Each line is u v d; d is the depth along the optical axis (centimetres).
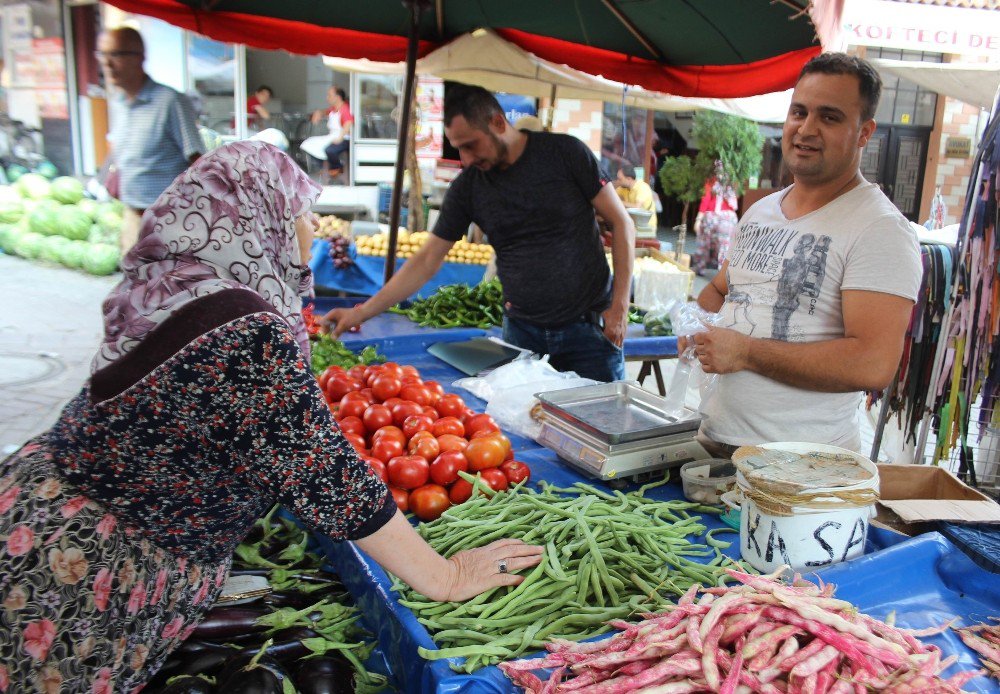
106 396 119
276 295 130
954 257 314
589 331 360
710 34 377
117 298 124
